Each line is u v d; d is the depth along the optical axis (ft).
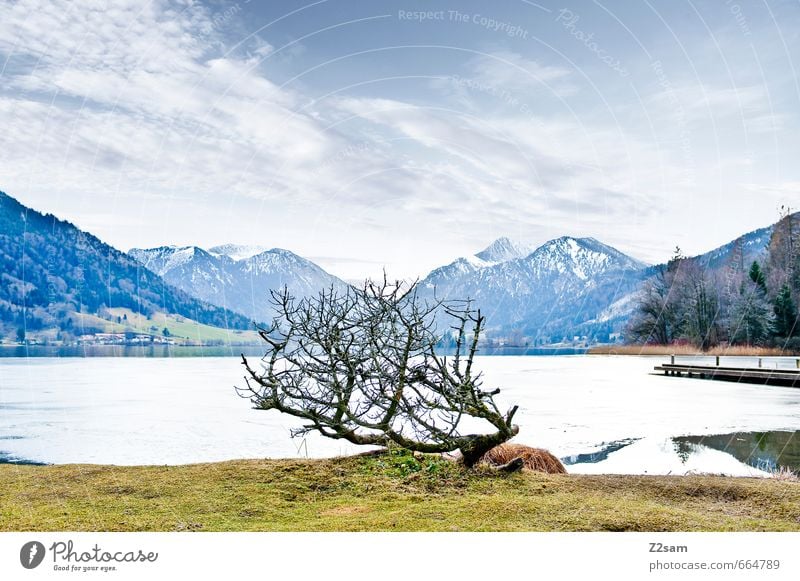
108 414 59.41
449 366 23.63
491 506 18.42
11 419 56.34
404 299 22.20
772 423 51.57
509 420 21.77
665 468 33.63
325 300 21.95
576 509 18.21
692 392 81.05
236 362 162.91
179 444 42.24
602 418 54.03
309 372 21.97
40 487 20.51
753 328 167.43
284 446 40.34
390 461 22.71
